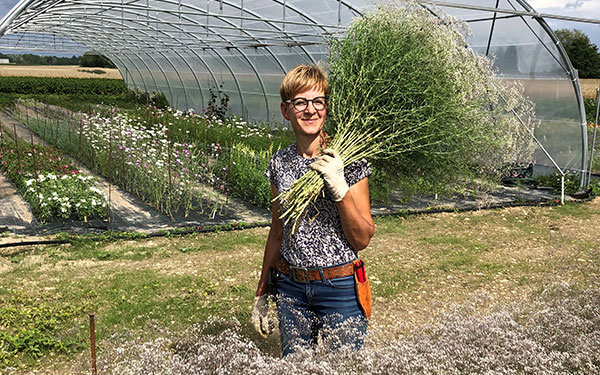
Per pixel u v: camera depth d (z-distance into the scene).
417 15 2.85
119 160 9.18
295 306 2.36
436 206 8.34
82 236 6.20
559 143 9.94
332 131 2.55
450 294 4.76
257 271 5.31
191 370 2.02
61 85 31.02
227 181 8.77
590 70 37.12
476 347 2.08
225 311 4.24
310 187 2.14
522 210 8.34
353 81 2.55
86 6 10.12
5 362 3.37
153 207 7.93
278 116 14.95
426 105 2.57
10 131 15.76
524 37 9.22
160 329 3.16
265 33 12.57
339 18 9.12
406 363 1.94
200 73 18.27
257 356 2.05
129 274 5.11
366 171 2.32
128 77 24.69
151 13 12.59
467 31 3.33
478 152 3.11
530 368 1.92
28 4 7.23
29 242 5.95
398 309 4.40
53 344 3.60
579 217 7.97
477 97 2.99
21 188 8.27
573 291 2.82
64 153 12.28
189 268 5.37
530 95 9.90
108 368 2.23
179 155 8.70
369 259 5.79
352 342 2.14
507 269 5.47
